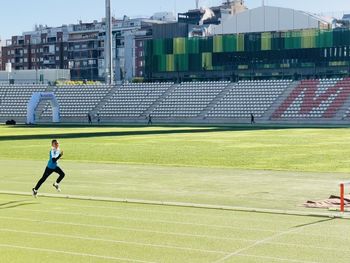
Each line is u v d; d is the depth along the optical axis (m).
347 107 93.69
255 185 30.59
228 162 41.50
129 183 31.83
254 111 99.44
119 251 17.20
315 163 40.06
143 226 20.53
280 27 134.50
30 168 39.25
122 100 111.12
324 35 122.00
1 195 27.86
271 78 128.25
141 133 73.31
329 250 17.00
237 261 16.00
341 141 57.50
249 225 20.52
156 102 108.44
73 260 16.31
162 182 32.12
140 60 186.62
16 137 67.81
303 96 99.00
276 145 54.03
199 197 26.94
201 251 17.11
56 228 20.30
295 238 18.48
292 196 26.92
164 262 16.03
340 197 23.59
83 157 45.59
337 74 121.75
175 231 19.69
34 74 143.00
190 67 135.75
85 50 196.75
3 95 117.88
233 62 131.38
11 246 17.86
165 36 152.88
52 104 105.69
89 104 112.06
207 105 104.25
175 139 62.84
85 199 26.52
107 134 72.00
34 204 25.23
